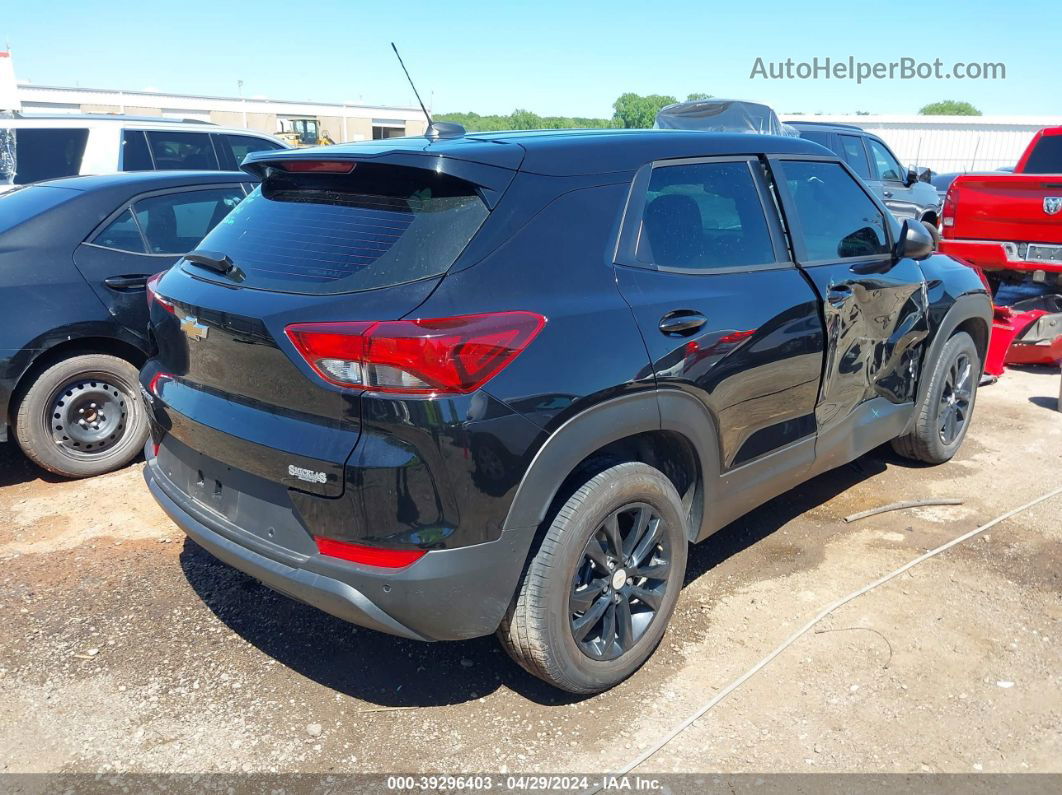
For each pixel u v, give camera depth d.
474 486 2.36
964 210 8.13
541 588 2.60
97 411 4.72
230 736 2.69
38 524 4.17
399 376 2.27
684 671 3.04
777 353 3.25
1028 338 6.81
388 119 45.97
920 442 4.72
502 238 2.52
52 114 8.28
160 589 3.57
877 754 2.62
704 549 3.95
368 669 3.06
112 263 4.65
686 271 3.02
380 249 2.50
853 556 3.88
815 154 3.81
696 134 3.33
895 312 4.06
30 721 2.74
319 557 2.45
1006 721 2.77
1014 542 4.01
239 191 5.34
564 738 2.70
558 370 2.49
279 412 2.51
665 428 2.82
